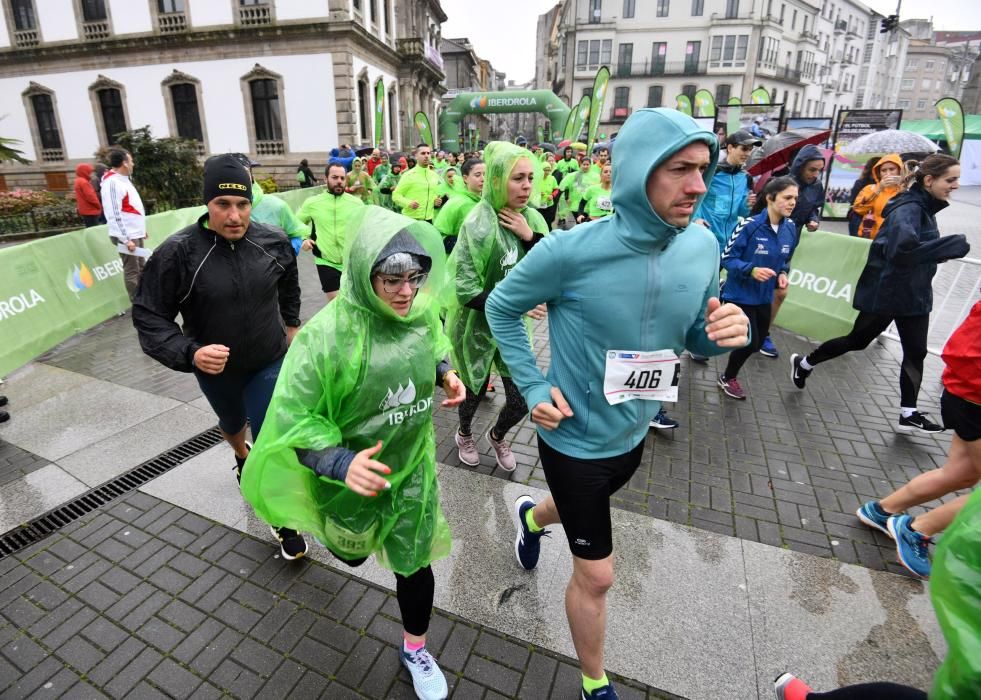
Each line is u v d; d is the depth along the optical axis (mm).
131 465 3441
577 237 1670
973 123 24938
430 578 1984
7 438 3770
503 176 2920
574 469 1793
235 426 2840
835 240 5645
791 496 3188
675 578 2547
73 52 21922
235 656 2160
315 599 2430
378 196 12734
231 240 2439
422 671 1988
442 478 3342
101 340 5766
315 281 8875
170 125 22359
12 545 2771
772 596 2451
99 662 2139
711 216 5008
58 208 14117
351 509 1820
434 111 38094
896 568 2623
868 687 1365
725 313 1594
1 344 4734
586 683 1885
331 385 1651
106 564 2635
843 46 65188
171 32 21109
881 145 8602
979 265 5484
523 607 2387
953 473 2510
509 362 1908
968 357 2322
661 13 48531
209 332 2500
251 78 21156
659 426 3916
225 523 2918
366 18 22750
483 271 3113
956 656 860
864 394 4578
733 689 2025
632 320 1653
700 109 17125
